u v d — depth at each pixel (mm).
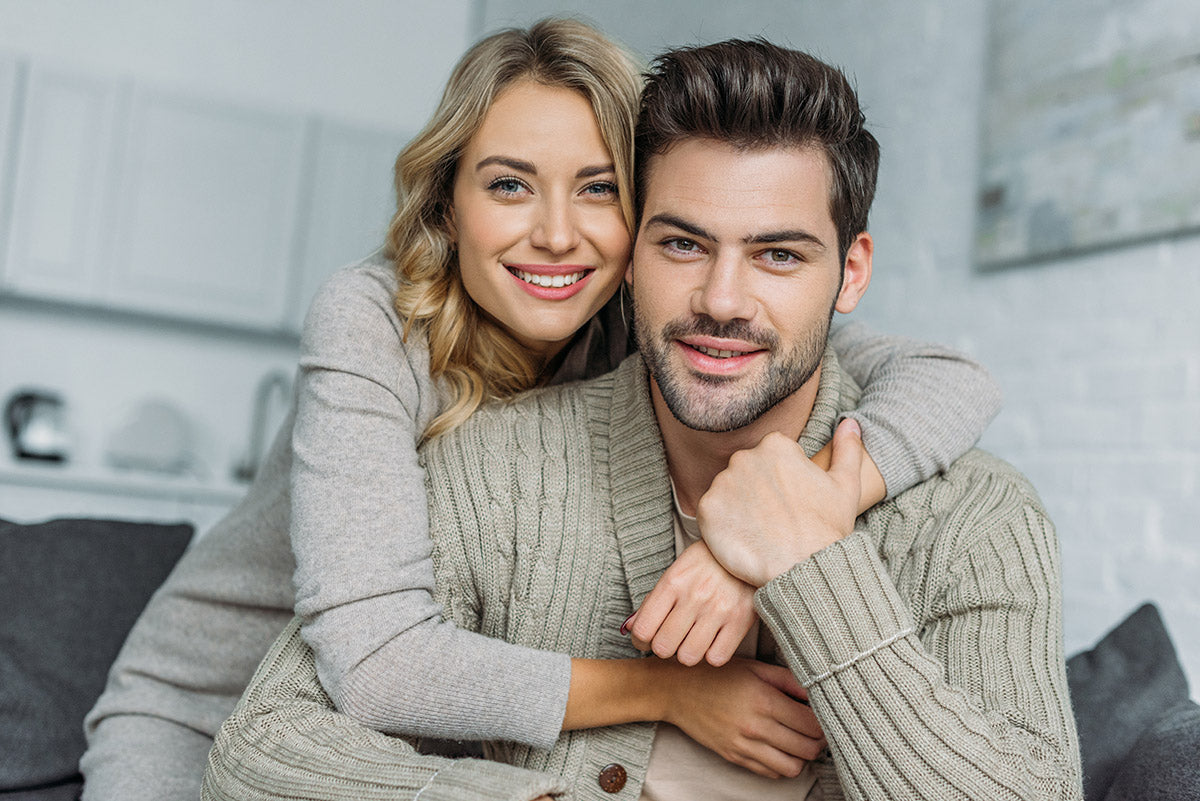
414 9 5059
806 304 1043
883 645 920
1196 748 1048
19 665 1600
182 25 4668
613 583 1176
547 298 1253
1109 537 2178
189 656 1506
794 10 3262
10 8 4418
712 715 1064
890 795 888
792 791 1133
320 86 4887
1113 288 2223
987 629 1042
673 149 1039
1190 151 2045
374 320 1248
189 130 4414
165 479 3711
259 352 4684
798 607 950
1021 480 1178
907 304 2770
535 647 1165
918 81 2799
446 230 1322
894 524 1135
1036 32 2408
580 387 1295
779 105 1006
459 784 868
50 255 4219
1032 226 2383
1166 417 2082
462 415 1264
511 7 4902
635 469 1185
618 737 1117
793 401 1150
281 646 1120
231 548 1490
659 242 1055
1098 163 2232
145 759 1394
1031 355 2400
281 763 963
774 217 1006
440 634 1054
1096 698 1286
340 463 1129
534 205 1229
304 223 4586
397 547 1089
